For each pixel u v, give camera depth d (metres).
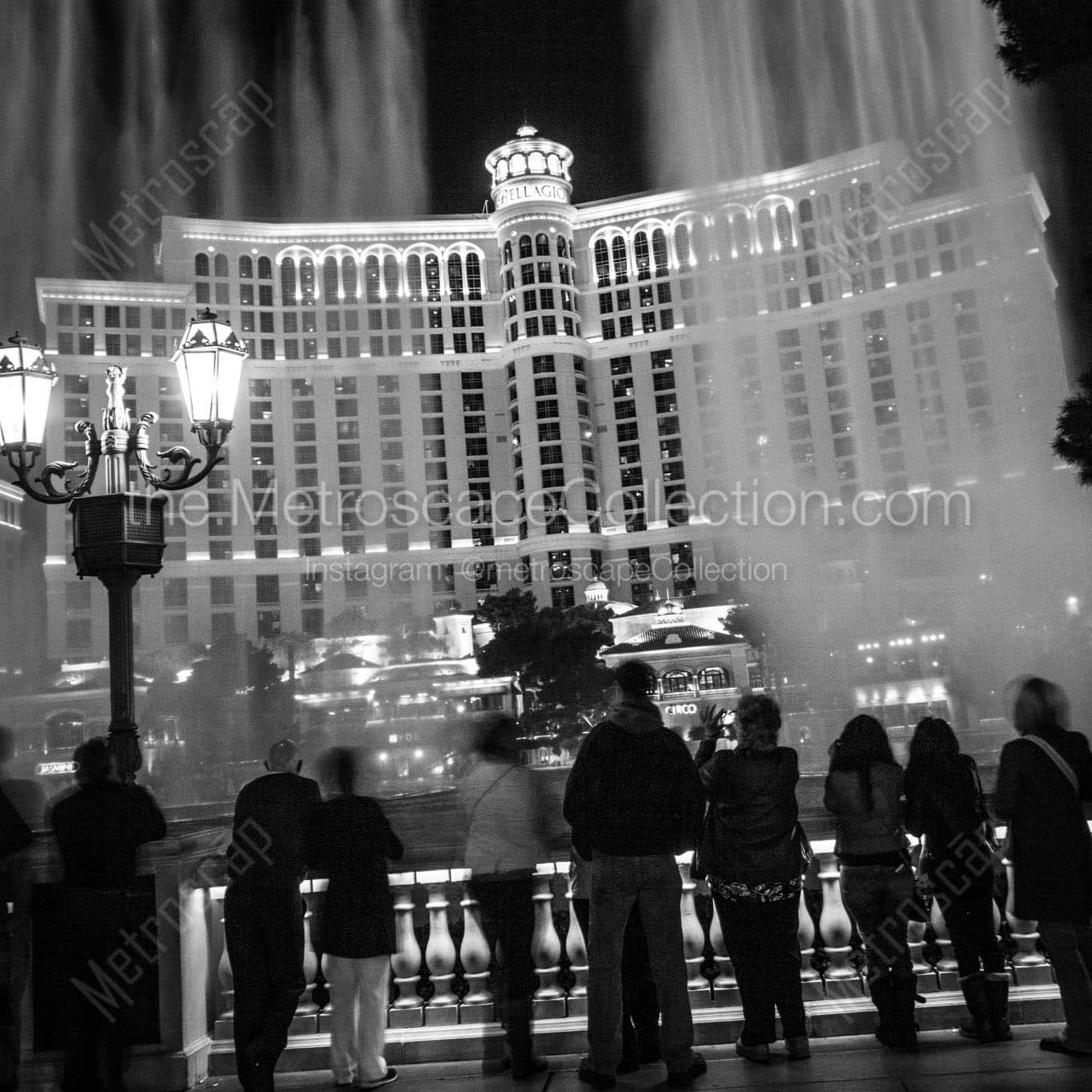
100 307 124.50
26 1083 6.18
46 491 9.11
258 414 131.12
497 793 6.24
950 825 6.25
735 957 6.21
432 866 7.11
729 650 81.50
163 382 125.19
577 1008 6.84
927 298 122.00
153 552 8.70
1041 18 9.96
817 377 126.69
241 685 81.81
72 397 121.56
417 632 107.56
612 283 138.50
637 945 6.42
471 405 136.75
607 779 5.78
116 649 8.44
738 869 6.13
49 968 6.37
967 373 119.12
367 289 136.75
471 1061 6.61
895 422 122.00
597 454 134.75
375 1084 6.12
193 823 11.69
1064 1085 5.29
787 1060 6.17
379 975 6.21
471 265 140.62
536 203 136.88
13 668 116.88
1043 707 6.16
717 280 133.25
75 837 6.04
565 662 68.88
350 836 6.21
